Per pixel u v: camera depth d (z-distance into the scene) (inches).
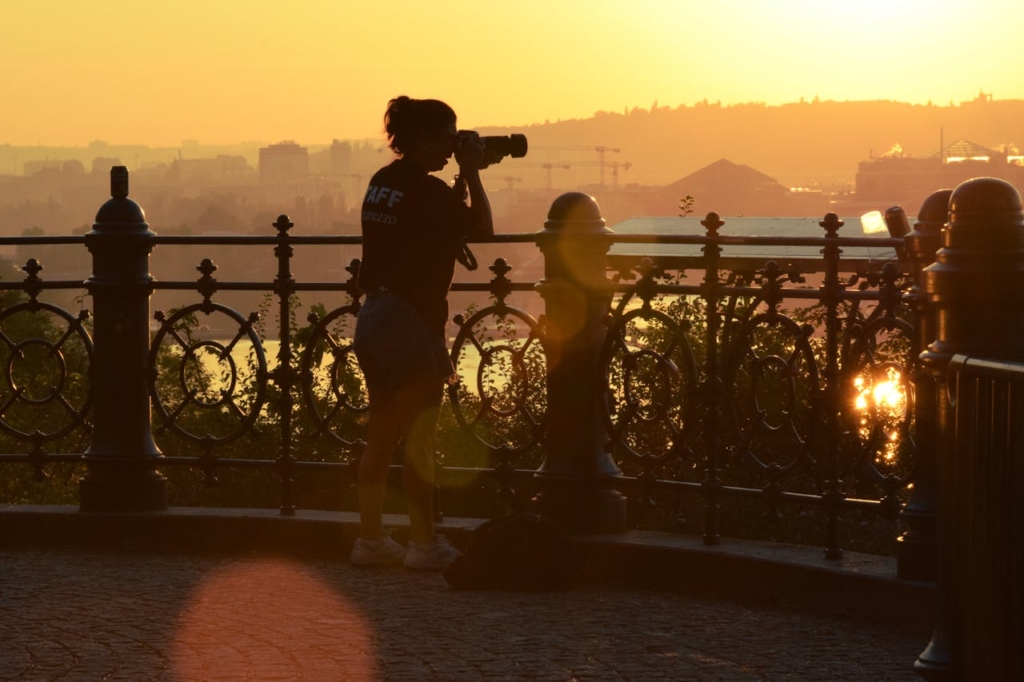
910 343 358.3
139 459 439.5
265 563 410.6
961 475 241.6
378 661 303.3
